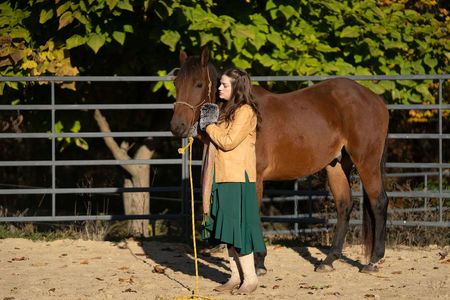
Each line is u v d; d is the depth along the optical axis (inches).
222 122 326.3
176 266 417.1
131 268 409.4
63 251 457.7
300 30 563.2
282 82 564.1
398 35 555.8
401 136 495.2
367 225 406.9
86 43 532.4
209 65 362.0
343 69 544.1
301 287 359.6
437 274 395.2
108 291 347.3
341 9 569.3
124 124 674.2
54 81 499.2
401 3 663.8
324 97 404.2
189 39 543.2
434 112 724.0
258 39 534.6
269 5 543.8
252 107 323.9
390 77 496.4
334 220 506.9
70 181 959.6
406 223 494.9
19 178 952.3
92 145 898.7
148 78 495.2
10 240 488.4
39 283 367.9
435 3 669.3
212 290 350.0
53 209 505.0
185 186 502.3
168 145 936.9
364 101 406.9
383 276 390.6
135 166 647.8
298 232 542.6
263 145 377.7
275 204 826.8
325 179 542.9
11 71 528.4
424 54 575.2
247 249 324.8
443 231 507.2
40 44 542.9
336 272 404.2
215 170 325.4
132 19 530.6
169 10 496.4
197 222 613.3
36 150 945.5
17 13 538.9
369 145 403.9
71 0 506.0
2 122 738.2
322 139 395.2
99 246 475.5
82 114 588.1
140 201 645.3
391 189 607.8
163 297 332.2
